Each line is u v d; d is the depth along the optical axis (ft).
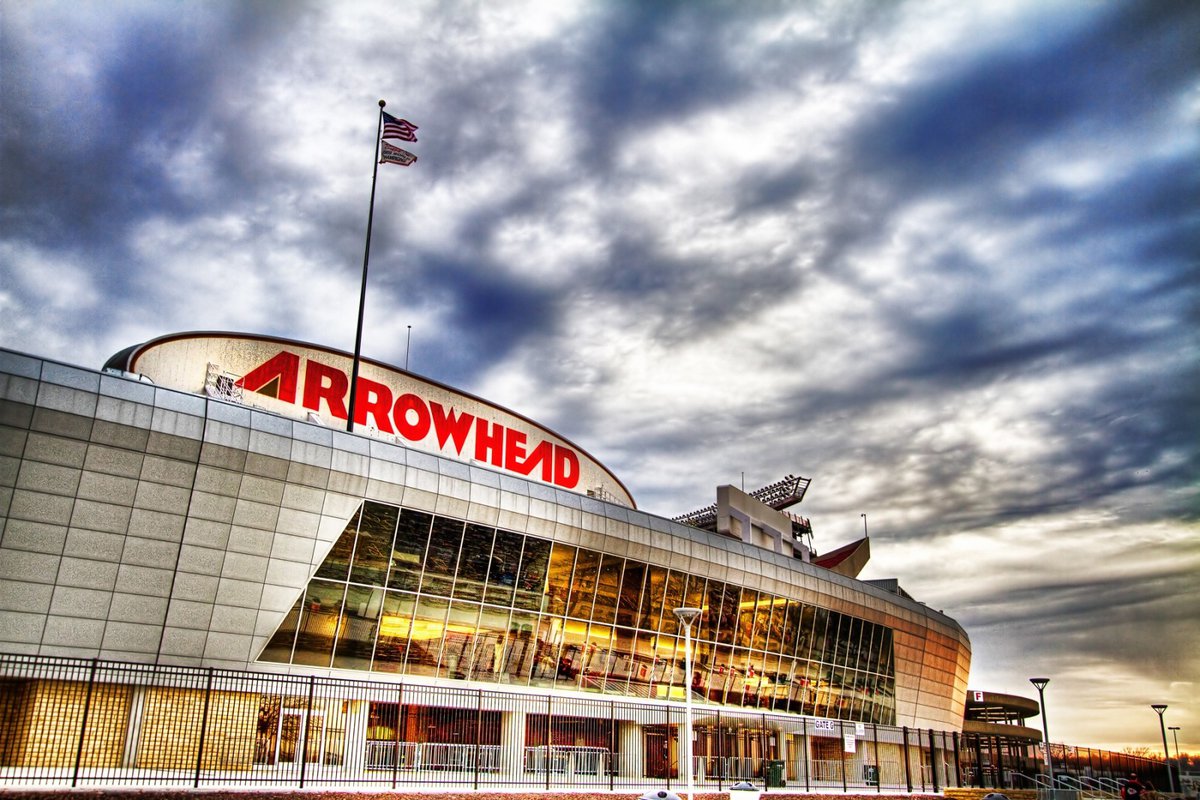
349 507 137.69
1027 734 392.68
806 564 218.18
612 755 136.15
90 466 118.01
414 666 144.77
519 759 151.02
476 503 150.92
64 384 116.88
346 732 118.73
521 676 158.10
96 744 115.44
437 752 131.54
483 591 152.97
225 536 127.13
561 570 164.04
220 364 159.53
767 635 204.64
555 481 207.62
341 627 137.28
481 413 196.24
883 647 241.35
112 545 119.24
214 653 125.90
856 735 172.96
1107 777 231.30
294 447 132.87
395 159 162.81
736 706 196.85
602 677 170.40
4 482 112.88
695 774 158.61
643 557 177.47
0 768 101.86
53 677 114.73
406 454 145.18
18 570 113.50
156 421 122.31
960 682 284.82
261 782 100.63
